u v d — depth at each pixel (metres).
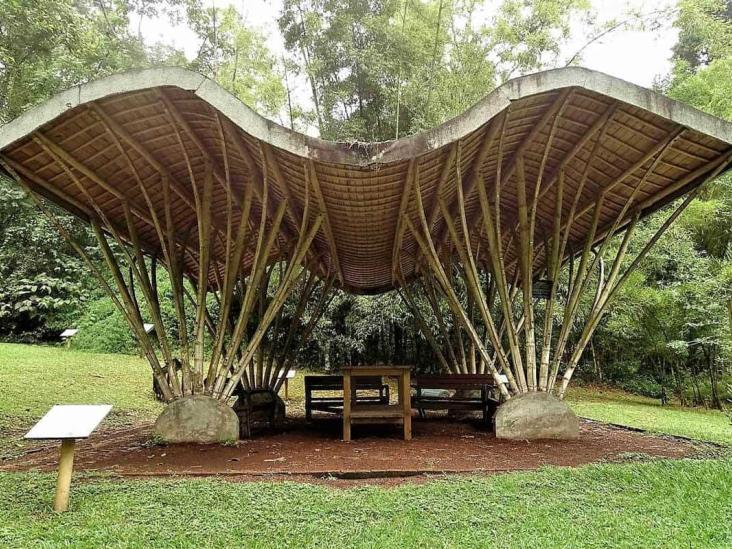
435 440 6.82
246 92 19.47
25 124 5.15
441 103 16.25
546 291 7.29
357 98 19.53
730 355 12.45
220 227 9.05
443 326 10.80
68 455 3.83
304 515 3.64
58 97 5.10
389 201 6.72
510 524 3.54
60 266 17.86
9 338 17.25
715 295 12.09
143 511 3.72
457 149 5.54
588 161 6.55
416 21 17.73
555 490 4.30
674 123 5.67
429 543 3.18
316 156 5.00
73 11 10.16
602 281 8.06
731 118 13.87
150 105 5.58
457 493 4.15
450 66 17.95
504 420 6.88
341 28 17.75
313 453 5.91
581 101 5.81
